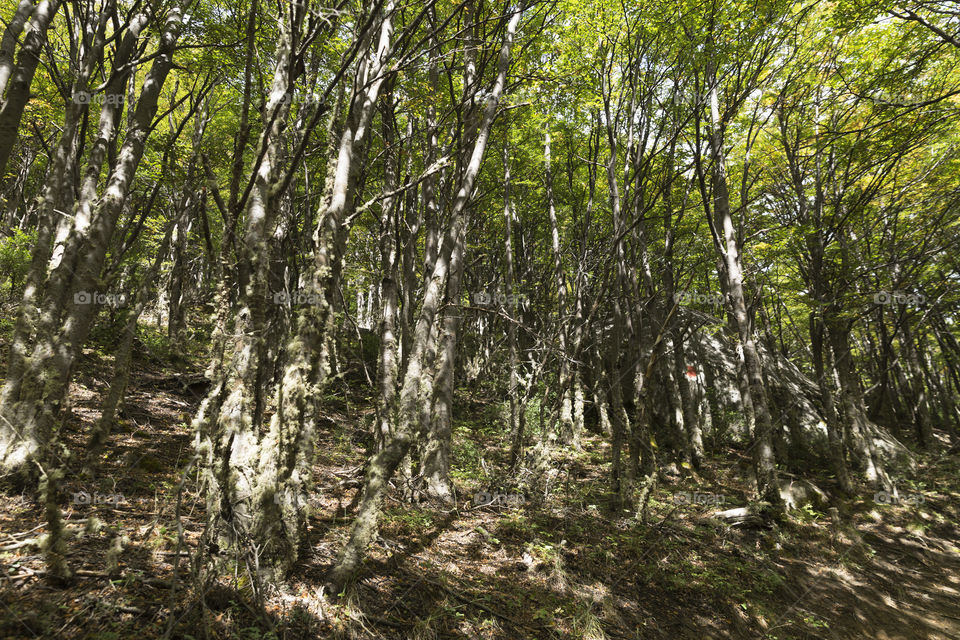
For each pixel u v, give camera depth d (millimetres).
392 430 6473
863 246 11672
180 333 10758
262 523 3363
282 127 3539
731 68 7945
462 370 16297
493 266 15656
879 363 15891
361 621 3336
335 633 3102
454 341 6926
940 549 7742
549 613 4285
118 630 2492
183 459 5398
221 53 6195
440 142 8812
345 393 10219
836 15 7379
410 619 3645
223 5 6969
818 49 8625
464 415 12062
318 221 3709
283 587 3340
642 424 7004
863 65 8281
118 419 6141
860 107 9633
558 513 6664
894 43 7852
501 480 7172
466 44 6590
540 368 7633
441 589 4176
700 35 7473
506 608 4230
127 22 5148
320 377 3771
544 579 4867
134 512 3873
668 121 9055
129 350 4543
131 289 10438
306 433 3695
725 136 9367
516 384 8547
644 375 7566
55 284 4234
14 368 4102
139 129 4801
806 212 10594
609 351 13375
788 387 12859
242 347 3455
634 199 8047
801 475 10633
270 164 3658
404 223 8203
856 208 9852
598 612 4543
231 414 3332
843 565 6738
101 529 3438
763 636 4930
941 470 12055
